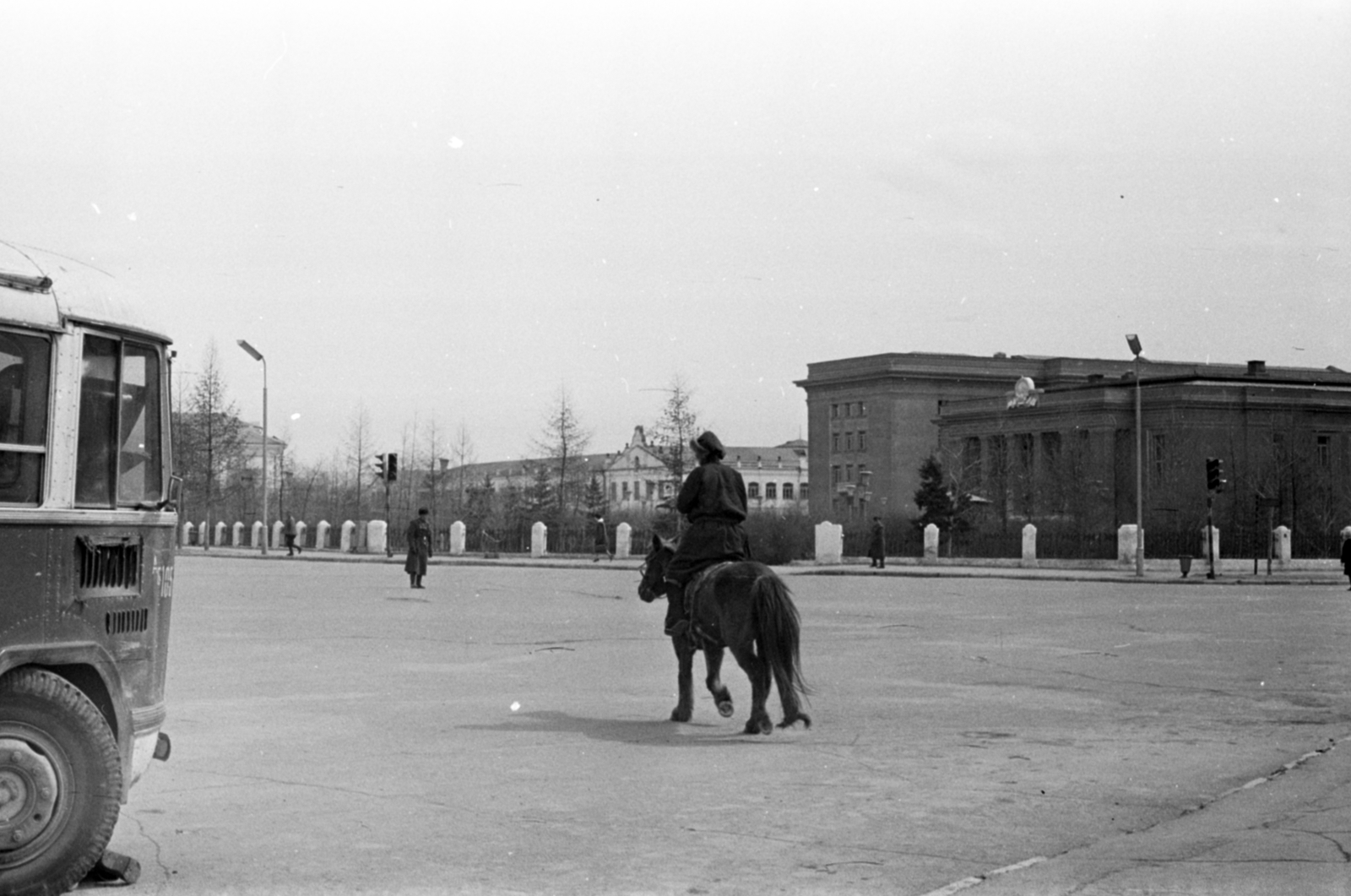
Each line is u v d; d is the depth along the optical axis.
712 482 11.97
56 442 6.84
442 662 17.44
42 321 6.80
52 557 6.78
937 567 58.09
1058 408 96.00
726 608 11.38
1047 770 9.92
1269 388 88.00
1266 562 57.03
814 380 122.75
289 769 9.78
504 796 8.84
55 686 6.53
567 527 73.50
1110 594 35.97
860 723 12.28
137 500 7.38
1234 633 22.72
